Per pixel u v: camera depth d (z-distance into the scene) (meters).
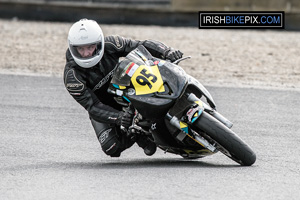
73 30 19.75
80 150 23.70
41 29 62.22
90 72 20.62
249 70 42.66
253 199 15.74
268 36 59.19
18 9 69.56
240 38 57.69
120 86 19.50
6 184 17.91
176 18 66.25
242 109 30.52
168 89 18.95
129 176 18.42
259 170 19.05
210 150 19.14
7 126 27.48
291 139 24.67
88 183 17.72
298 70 42.75
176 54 20.84
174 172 18.84
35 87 36.12
